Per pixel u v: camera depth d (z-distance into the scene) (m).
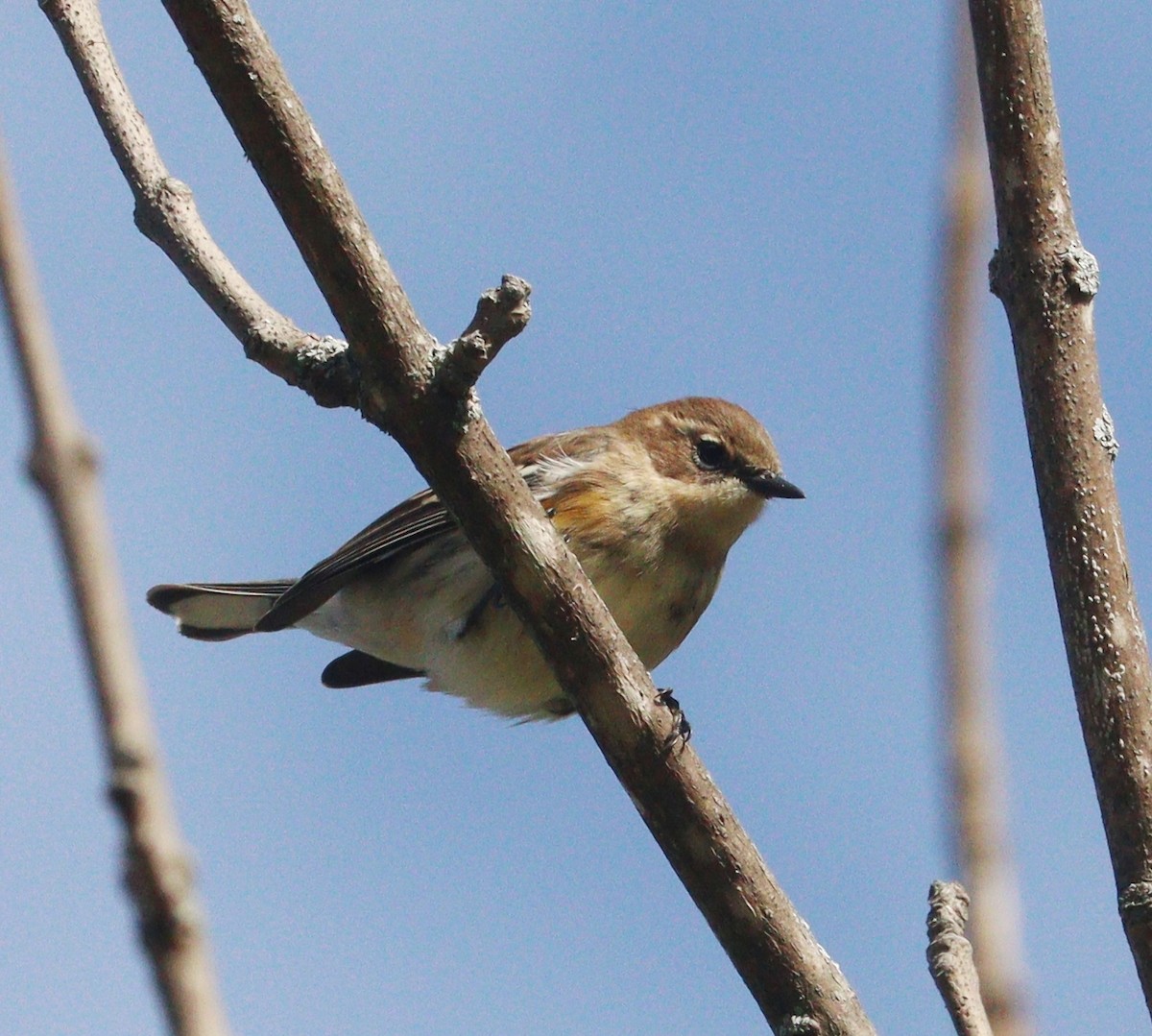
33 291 4.67
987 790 6.94
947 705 7.02
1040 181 8.07
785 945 8.73
